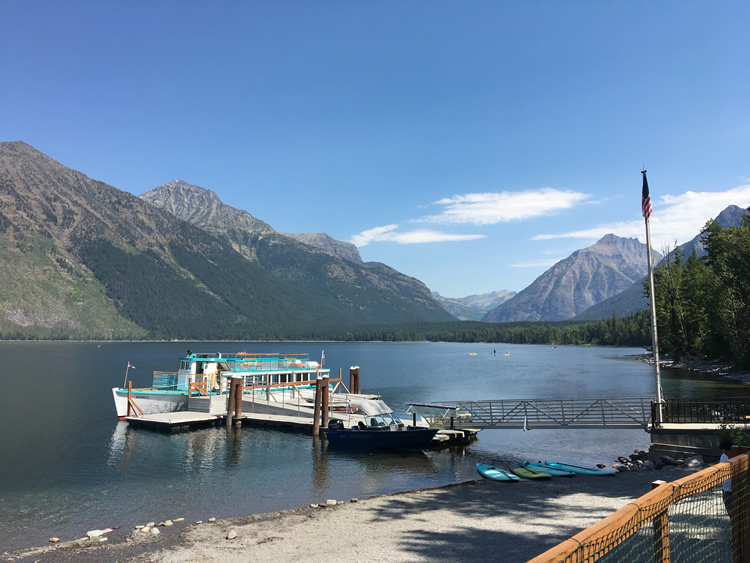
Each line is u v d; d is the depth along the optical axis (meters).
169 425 47.31
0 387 97.25
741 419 32.34
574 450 39.53
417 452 39.25
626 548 11.10
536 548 17.25
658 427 30.70
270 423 48.75
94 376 123.62
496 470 30.77
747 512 8.08
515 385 96.19
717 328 99.38
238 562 17.48
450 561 16.45
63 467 35.97
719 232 98.62
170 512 26.03
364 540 18.98
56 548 20.39
